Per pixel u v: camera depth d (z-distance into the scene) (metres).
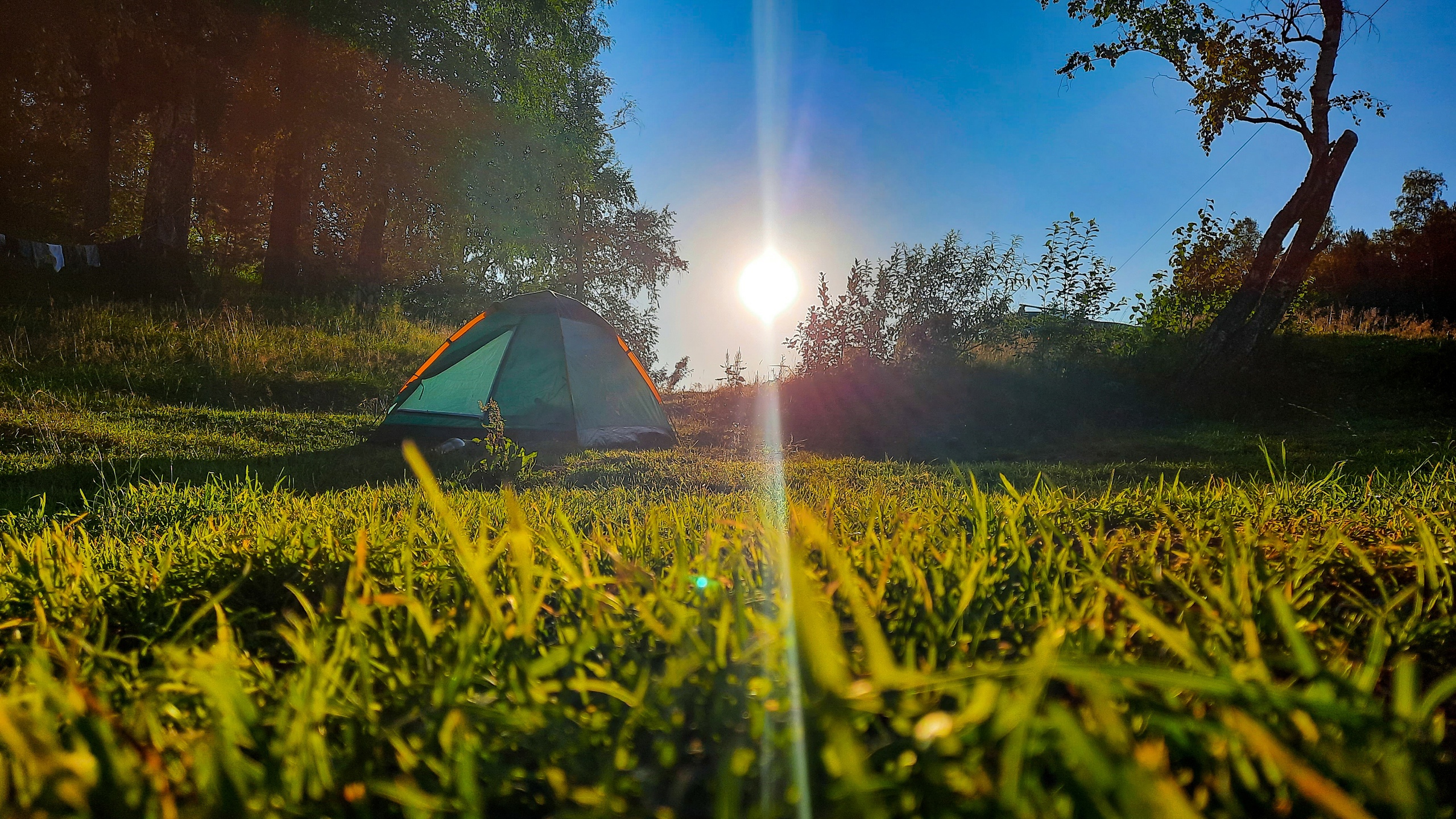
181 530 3.32
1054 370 13.62
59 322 13.03
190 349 13.21
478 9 22.69
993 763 0.81
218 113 19.92
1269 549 1.82
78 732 0.80
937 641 1.17
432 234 24.89
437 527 2.46
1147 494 3.23
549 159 24.55
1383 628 1.25
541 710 0.96
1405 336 16.05
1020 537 1.74
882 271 14.70
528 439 9.38
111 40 16.27
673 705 0.99
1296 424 11.68
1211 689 0.67
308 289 20.12
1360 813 0.57
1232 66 13.42
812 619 0.69
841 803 0.69
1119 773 0.54
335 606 1.60
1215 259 16.36
